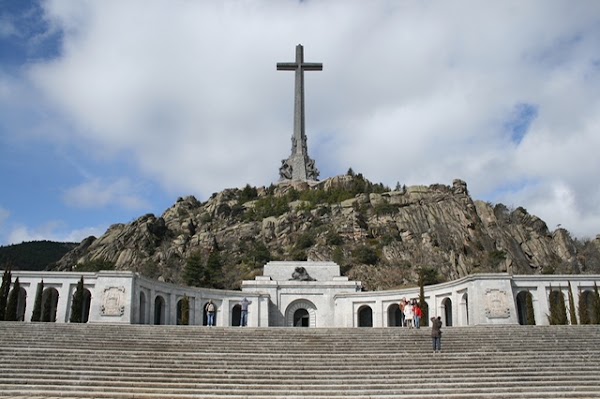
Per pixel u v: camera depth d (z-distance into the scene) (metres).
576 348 30.41
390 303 65.31
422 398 22.19
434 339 29.38
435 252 108.62
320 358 27.75
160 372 25.23
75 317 47.31
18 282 46.97
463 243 114.00
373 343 31.12
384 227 115.12
